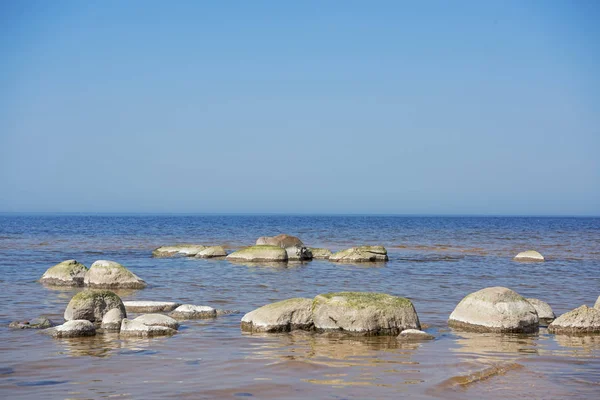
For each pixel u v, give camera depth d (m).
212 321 18.30
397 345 15.12
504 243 60.88
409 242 62.88
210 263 38.22
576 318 16.84
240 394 11.00
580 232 89.38
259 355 13.95
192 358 13.64
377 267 36.56
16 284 26.86
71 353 14.08
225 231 88.75
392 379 12.05
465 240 66.31
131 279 26.41
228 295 24.20
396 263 39.31
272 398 10.78
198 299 23.11
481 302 17.38
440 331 17.00
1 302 21.97
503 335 16.48
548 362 13.55
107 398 10.74
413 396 11.02
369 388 11.44
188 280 29.25
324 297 16.84
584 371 12.82
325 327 16.55
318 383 11.73
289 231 90.25
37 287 25.97
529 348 14.95
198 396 10.87
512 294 17.53
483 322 17.02
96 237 66.75
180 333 16.47
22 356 13.77
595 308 17.36
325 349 14.61
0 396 10.83
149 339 15.70
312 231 92.25
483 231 92.94
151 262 38.50
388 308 16.45
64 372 12.42
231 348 14.66
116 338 15.80
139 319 16.61
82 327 16.08
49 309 20.61
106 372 12.43
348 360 13.54
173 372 12.45
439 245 57.84
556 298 23.92
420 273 33.09
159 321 16.67
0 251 45.38
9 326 17.22
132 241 59.66
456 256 44.91
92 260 38.91
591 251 50.06
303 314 16.98
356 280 29.66
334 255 41.19
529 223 155.12
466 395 11.13
